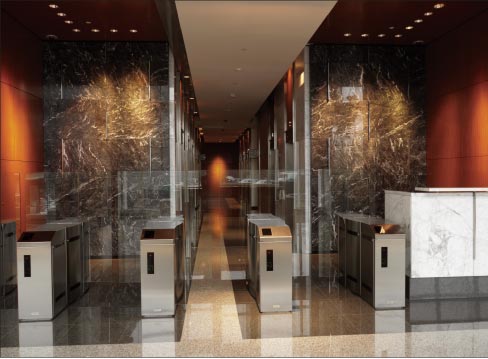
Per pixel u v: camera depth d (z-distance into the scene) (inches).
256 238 276.8
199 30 281.6
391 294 269.9
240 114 546.6
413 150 448.5
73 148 408.2
